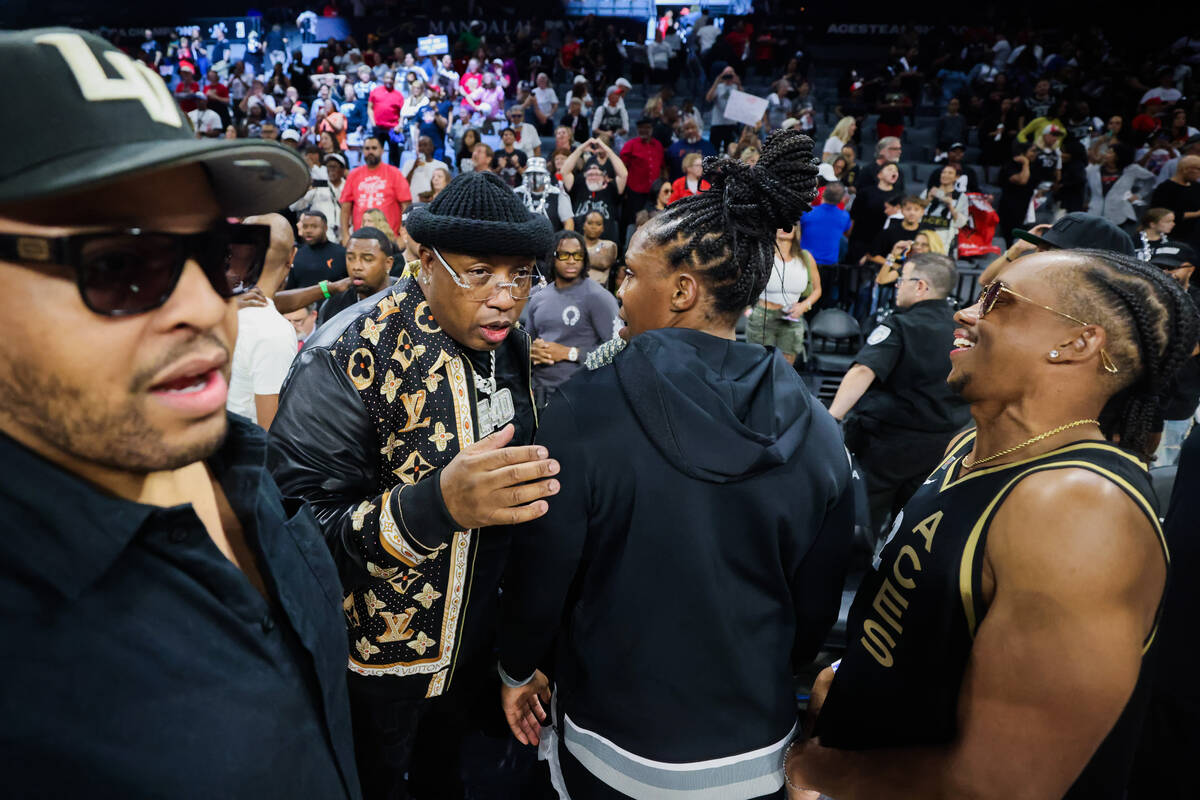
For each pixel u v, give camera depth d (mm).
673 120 9133
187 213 509
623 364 1027
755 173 994
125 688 516
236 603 605
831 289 5949
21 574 489
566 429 1010
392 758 1423
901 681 979
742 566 1019
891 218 5820
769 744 1063
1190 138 9258
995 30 14430
